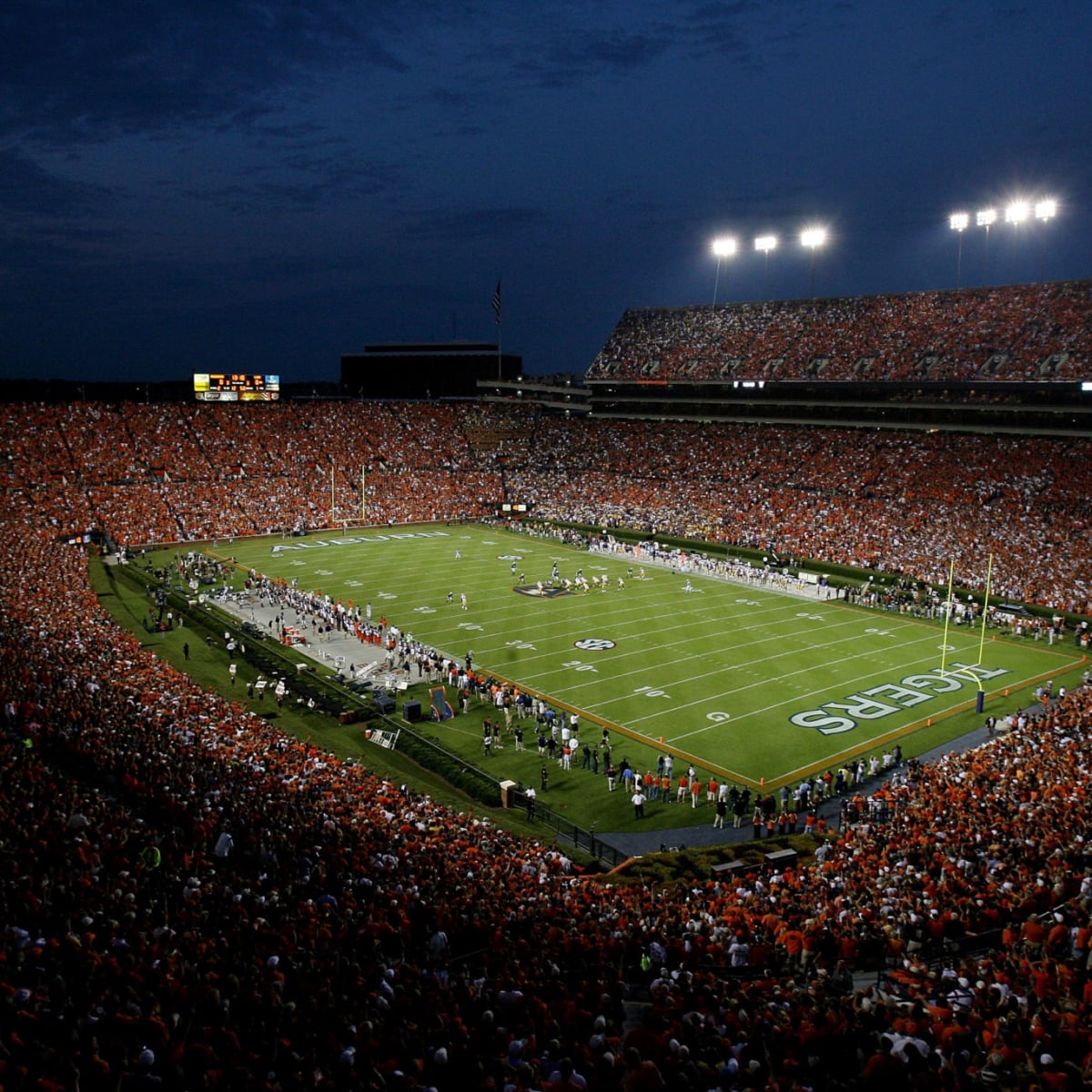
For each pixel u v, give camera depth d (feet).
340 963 38.96
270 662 141.08
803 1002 37.81
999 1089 27.30
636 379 301.63
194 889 47.26
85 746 73.82
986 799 72.43
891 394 250.78
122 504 245.24
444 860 62.69
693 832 89.71
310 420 311.06
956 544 196.75
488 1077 27.14
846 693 127.95
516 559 225.15
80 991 32.83
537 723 116.37
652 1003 38.19
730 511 244.22
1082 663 143.95
